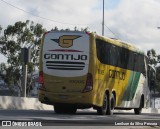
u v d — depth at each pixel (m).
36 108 41.56
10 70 80.81
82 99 28.66
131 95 36.12
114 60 32.12
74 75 28.80
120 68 33.34
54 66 29.08
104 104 30.64
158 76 117.56
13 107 38.53
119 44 32.97
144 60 39.25
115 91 32.41
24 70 40.97
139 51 37.66
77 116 27.48
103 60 30.14
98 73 29.39
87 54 28.78
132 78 36.03
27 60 40.53
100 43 29.81
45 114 28.44
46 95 29.12
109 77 31.22
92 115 29.69
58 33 29.20
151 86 41.38
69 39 29.00
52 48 29.20
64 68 28.94
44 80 29.20
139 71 37.81
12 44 80.69
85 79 28.69
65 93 28.84
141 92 38.72
